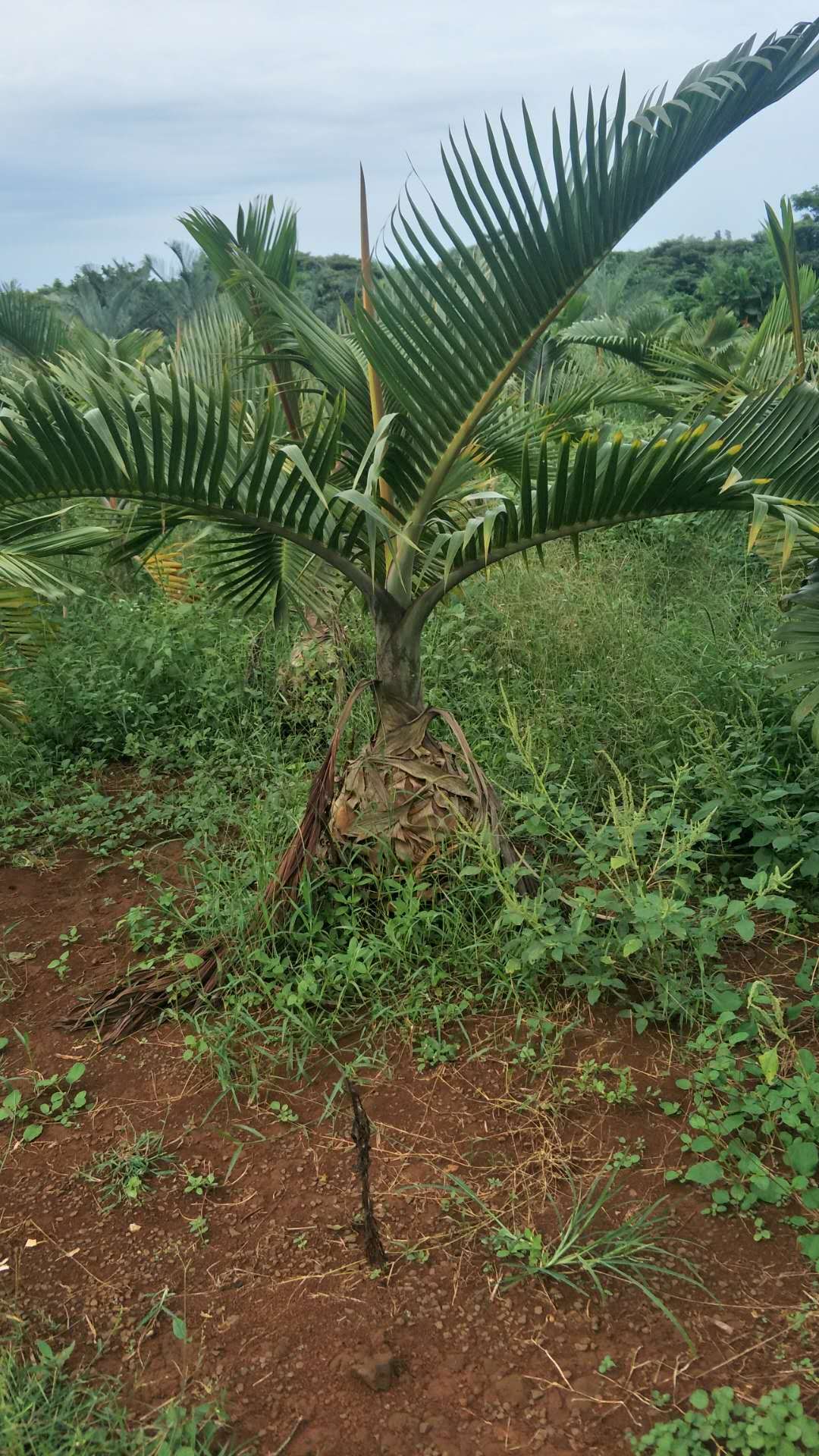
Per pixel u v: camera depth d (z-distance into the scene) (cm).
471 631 544
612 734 456
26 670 544
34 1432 191
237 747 492
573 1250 231
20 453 282
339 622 469
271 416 293
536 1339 212
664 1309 211
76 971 349
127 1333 218
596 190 290
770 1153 253
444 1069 290
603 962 301
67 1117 280
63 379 347
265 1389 204
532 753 421
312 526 323
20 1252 239
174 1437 189
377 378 341
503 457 416
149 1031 316
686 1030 299
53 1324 220
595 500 312
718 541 687
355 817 339
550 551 660
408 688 345
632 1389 201
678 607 596
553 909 322
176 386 283
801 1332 210
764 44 280
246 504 311
